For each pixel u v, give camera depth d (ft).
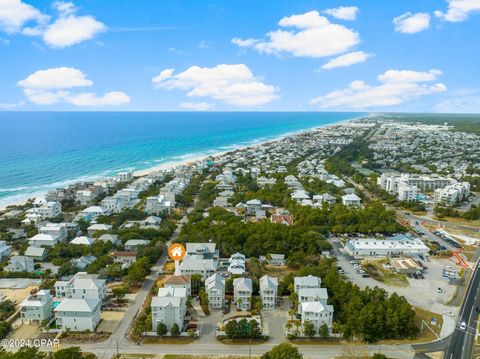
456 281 630.74
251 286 545.44
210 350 444.96
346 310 488.85
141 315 507.30
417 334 479.82
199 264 625.82
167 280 556.92
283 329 488.44
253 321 470.39
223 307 536.42
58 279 611.88
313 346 453.99
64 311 475.31
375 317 470.80
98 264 648.79
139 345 452.76
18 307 532.73
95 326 485.56
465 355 440.45
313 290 514.27
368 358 423.23
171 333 469.98
